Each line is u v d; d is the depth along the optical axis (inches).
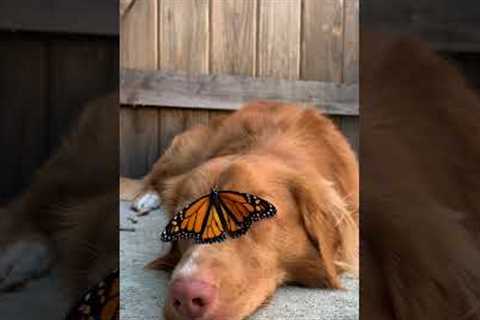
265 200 57.5
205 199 55.6
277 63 90.4
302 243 62.5
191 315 51.4
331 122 81.2
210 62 91.7
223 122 82.0
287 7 89.6
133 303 55.1
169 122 91.4
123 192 85.7
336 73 88.6
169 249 64.4
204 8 90.2
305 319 54.1
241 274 54.4
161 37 89.4
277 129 75.7
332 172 72.4
